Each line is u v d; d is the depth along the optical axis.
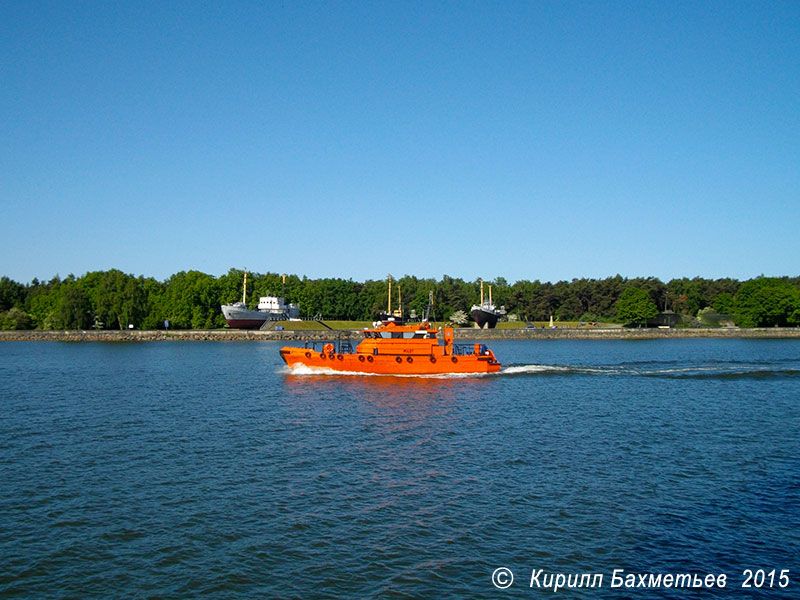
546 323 175.25
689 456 30.45
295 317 167.88
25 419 38.56
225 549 19.27
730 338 138.38
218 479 26.00
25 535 20.17
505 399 47.88
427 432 35.66
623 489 25.17
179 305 152.62
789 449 32.00
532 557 19.05
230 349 105.69
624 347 111.62
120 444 32.00
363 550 19.30
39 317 152.88
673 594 17.03
